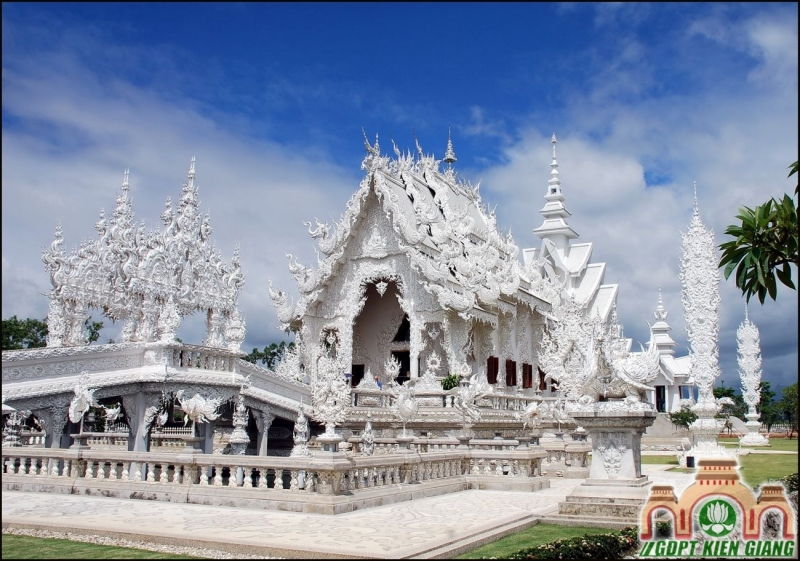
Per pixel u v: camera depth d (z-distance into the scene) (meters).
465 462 21.58
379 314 42.88
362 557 10.52
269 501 15.84
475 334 40.53
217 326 42.38
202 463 17.22
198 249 41.94
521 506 16.70
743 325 49.12
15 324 60.03
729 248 18.03
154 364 30.22
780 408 73.00
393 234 38.62
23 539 12.62
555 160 71.12
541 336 48.09
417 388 35.28
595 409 15.38
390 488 17.61
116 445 37.91
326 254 39.53
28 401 25.83
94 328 61.84
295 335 40.84
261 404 34.28
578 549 10.77
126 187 39.44
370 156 38.62
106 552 11.45
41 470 19.61
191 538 11.95
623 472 15.20
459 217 41.84
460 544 11.61
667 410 67.75
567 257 67.81
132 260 37.94
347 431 31.53
